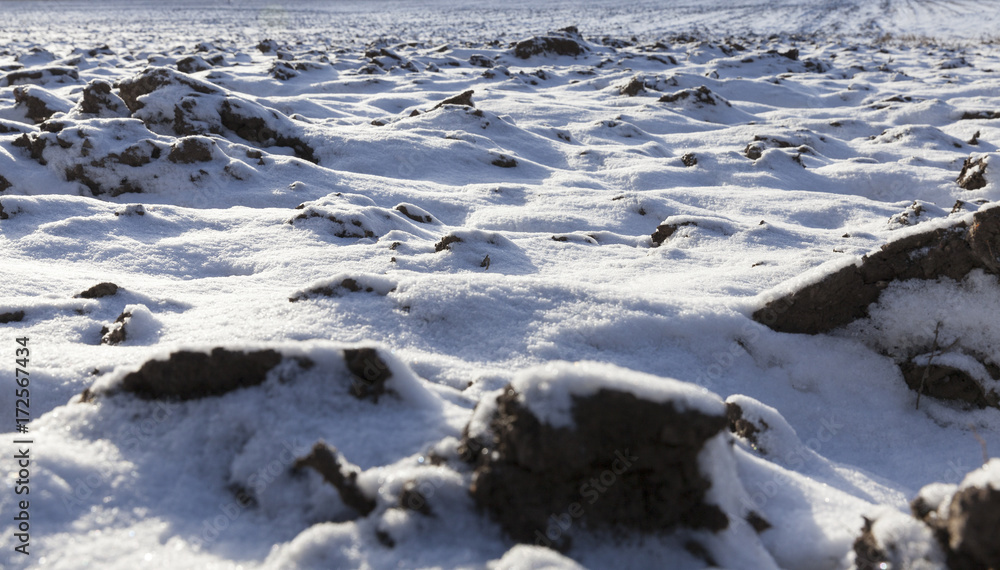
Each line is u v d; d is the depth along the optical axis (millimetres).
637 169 10250
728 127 14344
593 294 3793
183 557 1771
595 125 13758
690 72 22625
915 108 15484
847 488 2646
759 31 49281
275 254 5258
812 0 81250
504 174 10180
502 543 1817
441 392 2625
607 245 6219
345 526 1836
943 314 3545
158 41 38406
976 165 9289
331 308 3465
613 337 3486
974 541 1637
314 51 28797
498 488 1859
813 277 3719
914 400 3547
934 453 3209
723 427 1879
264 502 1978
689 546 1859
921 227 3633
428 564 1721
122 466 2059
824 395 3547
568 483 1843
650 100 16891
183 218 6160
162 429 2195
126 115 10922
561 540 1824
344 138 10523
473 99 16547
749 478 2277
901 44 35562
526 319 3533
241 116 10750
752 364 3609
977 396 3418
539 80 20625
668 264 5324
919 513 1868
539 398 1831
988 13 54312
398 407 2303
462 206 8125
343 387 2309
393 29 54062
